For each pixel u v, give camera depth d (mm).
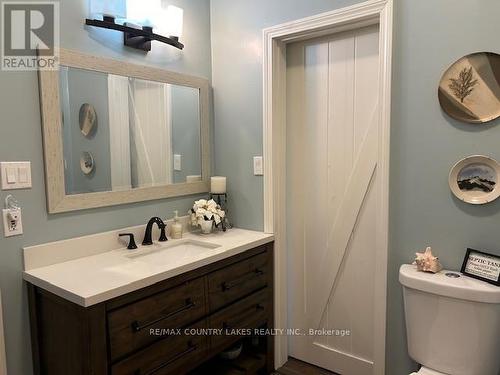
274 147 2164
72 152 1676
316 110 2146
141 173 1988
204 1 2307
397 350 1816
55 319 1431
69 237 1686
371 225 2031
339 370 2219
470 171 1562
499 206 1510
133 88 1922
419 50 1639
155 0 1911
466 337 1468
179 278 1587
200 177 2332
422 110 1652
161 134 2082
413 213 1714
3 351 1490
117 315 1360
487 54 1492
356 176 2049
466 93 1545
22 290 1535
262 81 2146
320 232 2207
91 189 1759
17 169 1497
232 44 2262
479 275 1520
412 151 1691
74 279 1429
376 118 1945
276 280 2246
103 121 1795
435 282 1503
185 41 2195
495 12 1468
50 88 1577
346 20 1830
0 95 1447
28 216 1542
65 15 1628
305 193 2234
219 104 2359
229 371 2092
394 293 1795
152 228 2033
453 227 1619
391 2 1672
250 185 2266
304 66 2162
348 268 2137
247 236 2127
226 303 1857
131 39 1876
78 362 1342
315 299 2268
